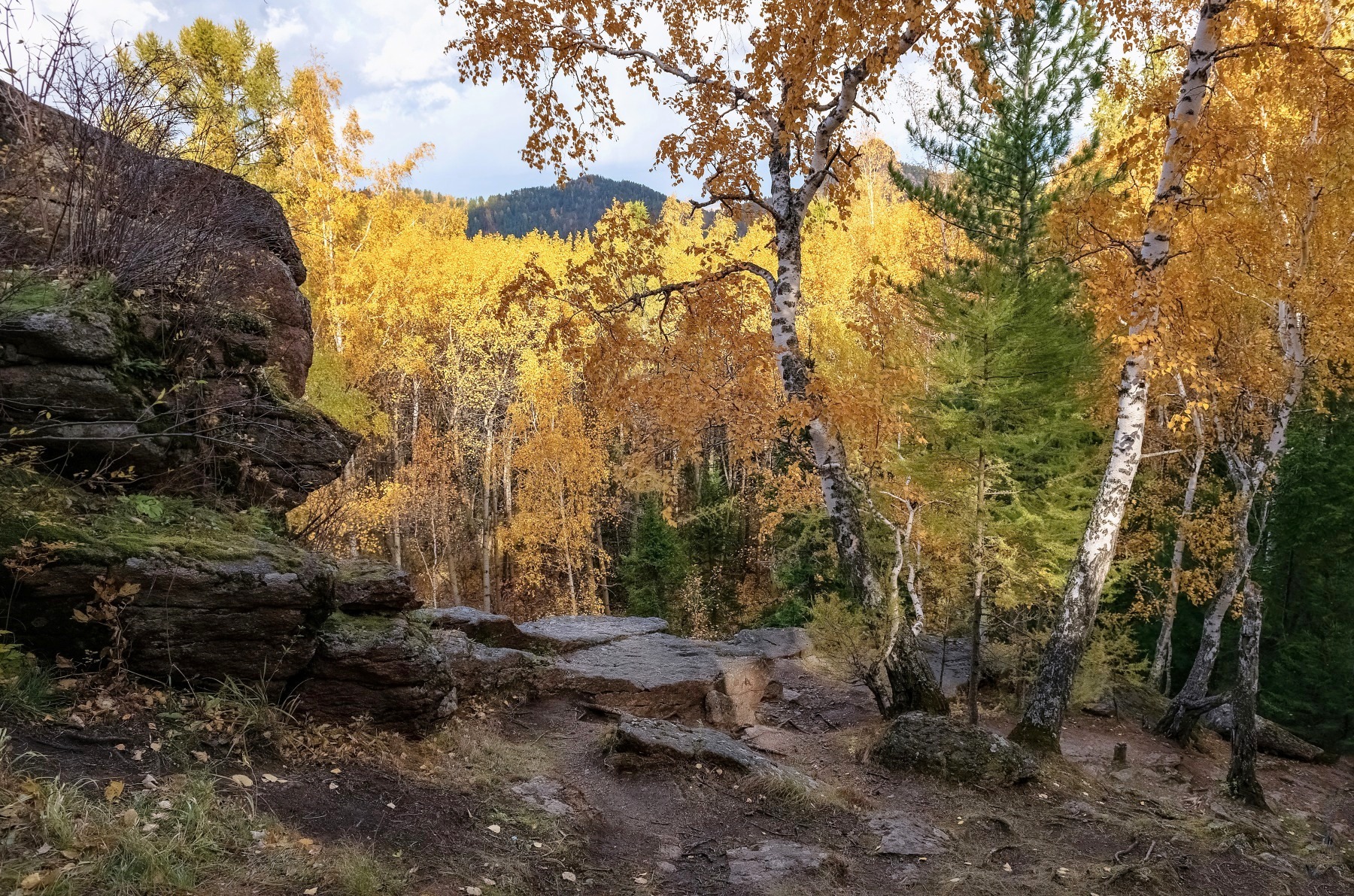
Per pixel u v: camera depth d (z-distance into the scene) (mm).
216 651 4457
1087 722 12414
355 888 3246
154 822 3125
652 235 8633
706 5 8031
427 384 31984
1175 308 8422
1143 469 15766
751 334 8352
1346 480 14023
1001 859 5633
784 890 4598
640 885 4500
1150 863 5754
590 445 27062
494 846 4277
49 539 4059
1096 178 13648
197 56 17219
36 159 5246
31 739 3418
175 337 5734
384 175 22578
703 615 26062
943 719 7805
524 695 7812
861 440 11656
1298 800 10469
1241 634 9289
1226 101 10305
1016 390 12508
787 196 8727
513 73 7633
